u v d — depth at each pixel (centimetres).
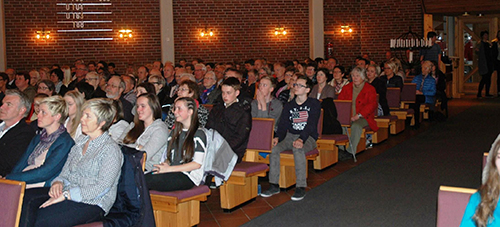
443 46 1455
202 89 816
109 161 313
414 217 425
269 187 534
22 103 411
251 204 481
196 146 394
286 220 428
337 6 1531
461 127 889
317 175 586
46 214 304
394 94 857
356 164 635
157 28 1438
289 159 506
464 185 518
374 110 702
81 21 1390
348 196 493
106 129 323
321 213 444
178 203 379
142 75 903
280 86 811
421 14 1473
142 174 321
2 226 274
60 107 362
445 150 700
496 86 1420
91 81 726
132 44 1427
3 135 410
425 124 943
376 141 754
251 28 1503
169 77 914
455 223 246
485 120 955
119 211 328
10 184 275
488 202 205
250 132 506
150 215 321
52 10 1371
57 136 363
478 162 620
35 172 344
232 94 481
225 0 1480
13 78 1020
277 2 1512
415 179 550
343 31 1537
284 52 1527
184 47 1464
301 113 533
